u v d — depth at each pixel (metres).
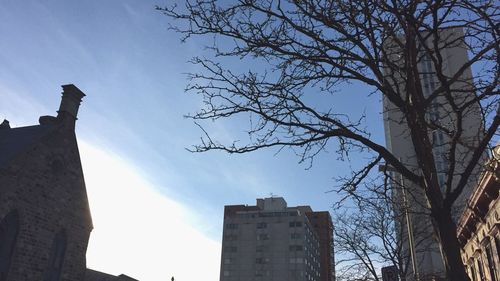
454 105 7.47
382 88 8.68
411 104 8.34
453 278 7.22
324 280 130.12
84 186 29.77
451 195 7.59
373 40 8.50
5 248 23.77
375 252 29.14
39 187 26.06
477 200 21.11
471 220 23.86
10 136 28.30
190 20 8.92
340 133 8.79
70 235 28.03
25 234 24.77
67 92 29.73
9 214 24.30
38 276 25.38
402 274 24.97
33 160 25.89
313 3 8.43
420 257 28.16
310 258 131.62
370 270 28.36
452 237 7.49
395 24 8.34
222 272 132.88
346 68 8.88
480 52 7.50
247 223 136.00
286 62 9.41
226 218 138.25
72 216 28.38
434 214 7.71
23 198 24.89
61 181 27.83
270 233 132.38
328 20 8.45
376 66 8.76
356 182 9.67
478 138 7.80
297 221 131.12
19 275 24.11
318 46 9.17
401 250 26.86
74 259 28.12
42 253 25.80
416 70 8.47
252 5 8.82
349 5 8.35
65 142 28.58
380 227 28.03
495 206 19.62
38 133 27.45
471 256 25.55
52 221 26.77
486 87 7.49
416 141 8.12
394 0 7.46
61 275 26.92
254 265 130.75
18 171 24.77
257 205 148.38
